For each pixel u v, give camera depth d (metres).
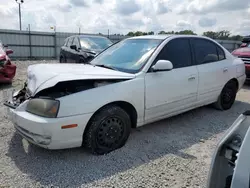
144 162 2.78
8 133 3.41
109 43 8.77
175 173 2.58
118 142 3.04
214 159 1.49
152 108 3.28
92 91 2.70
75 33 18.81
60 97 2.54
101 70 3.13
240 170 1.23
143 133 3.60
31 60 16.44
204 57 4.16
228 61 4.66
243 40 9.16
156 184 2.38
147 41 3.75
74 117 2.55
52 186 2.30
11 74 6.65
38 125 2.47
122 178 2.46
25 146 3.06
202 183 2.42
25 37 17.23
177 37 3.78
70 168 2.61
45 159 2.77
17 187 2.27
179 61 3.68
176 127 3.89
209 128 3.88
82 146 2.94
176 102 3.60
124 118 2.99
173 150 3.10
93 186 2.32
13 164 2.65
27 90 3.04
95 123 2.75
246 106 5.20
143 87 3.11
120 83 2.91
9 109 2.94
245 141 1.26
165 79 3.37
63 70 2.98
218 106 4.73
